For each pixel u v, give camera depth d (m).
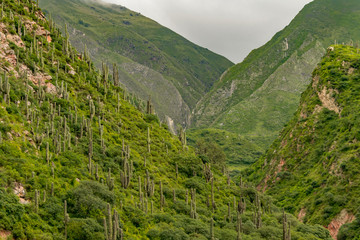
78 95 78.75
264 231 62.78
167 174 76.81
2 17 75.31
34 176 46.94
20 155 48.84
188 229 57.00
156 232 52.34
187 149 96.50
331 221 86.62
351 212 84.12
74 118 68.12
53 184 46.78
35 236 38.91
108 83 98.75
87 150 62.66
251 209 79.25
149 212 58.69
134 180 65.94
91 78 88.88
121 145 74.44
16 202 41.06
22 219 40.00
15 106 57.03
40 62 74.88
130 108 95.06
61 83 74.88
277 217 77.56
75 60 91.50
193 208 65.06
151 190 63.62
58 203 46.44
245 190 85.81
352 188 89.38
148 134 80.69
